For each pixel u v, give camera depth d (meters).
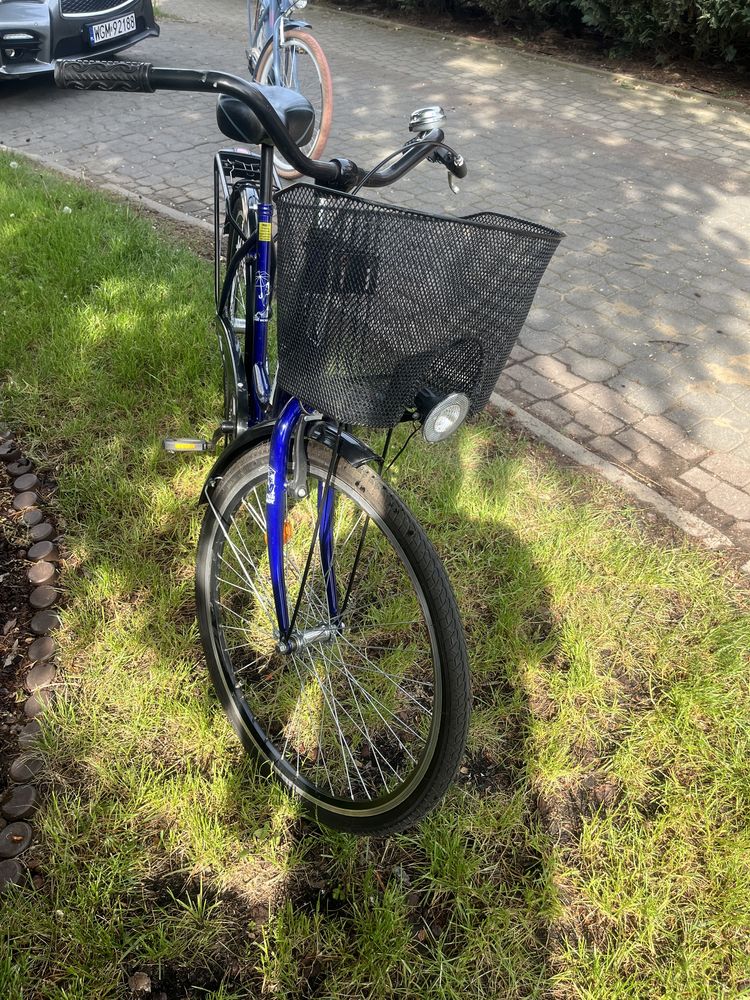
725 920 1.80
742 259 4.88
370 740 2.07
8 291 3.93
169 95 7.60
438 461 3.09
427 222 1.17
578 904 1.84
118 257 4.25
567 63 8.77
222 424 2.42
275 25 5.55
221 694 2.11
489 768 2.12
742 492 3.10
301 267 1.32
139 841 1.89
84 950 1.68
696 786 2.07
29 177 5.35
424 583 1.55
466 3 10.18
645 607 2.57
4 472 2.95
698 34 7.89
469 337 1.33
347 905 1.82
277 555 1.76
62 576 2.54
